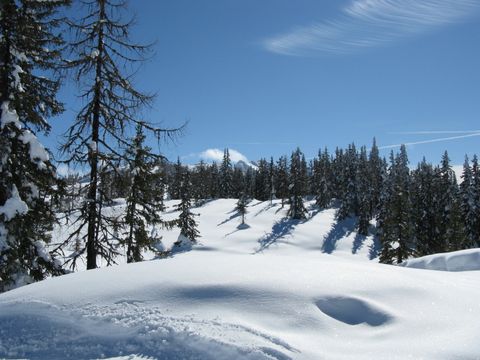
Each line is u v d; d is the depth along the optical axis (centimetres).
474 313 513
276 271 627
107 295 547
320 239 6400
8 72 1078
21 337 485
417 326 476
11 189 1070
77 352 452
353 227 7019
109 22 1191
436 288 601
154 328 466
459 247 4631
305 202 9262
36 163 1091
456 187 6119
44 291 585
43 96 1187
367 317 503
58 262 1164
